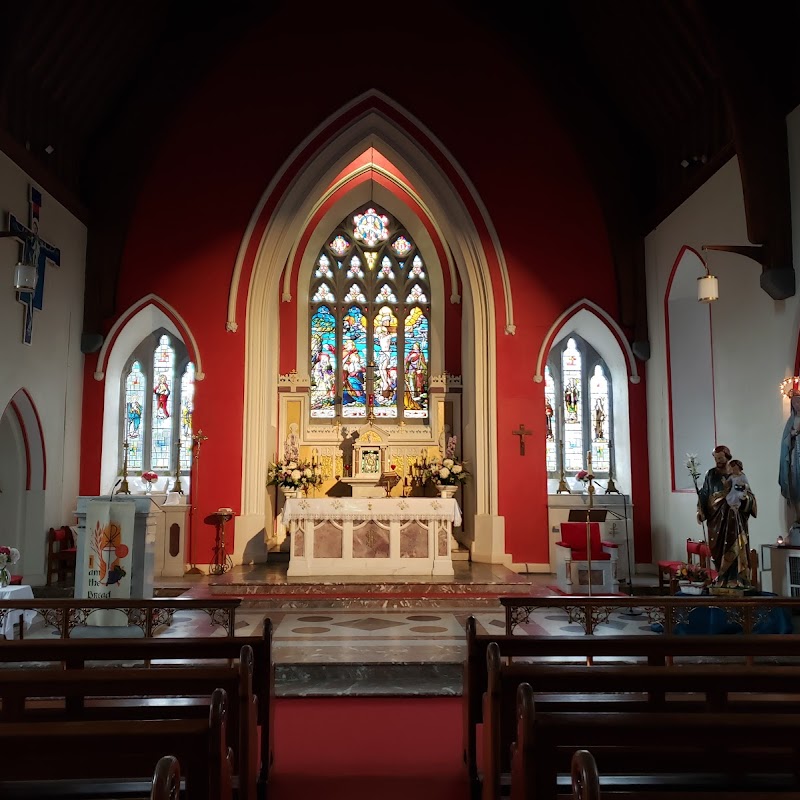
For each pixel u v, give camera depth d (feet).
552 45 48.57
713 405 41.86
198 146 48.75
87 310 47.75
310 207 50.52
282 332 54.85
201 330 48.19
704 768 10.46
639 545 48.16
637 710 14.15
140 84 47.80
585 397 52.54
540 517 48.03
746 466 37.24
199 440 47.37
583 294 49.21
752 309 36.55
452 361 54.90
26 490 42.63
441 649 26.91
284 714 21.56
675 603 21.27
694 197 42.37
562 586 40.68
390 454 53.36
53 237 43.32
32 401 41.24
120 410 51.55
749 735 10.15
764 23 33.40
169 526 45.93
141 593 28.45
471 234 49.11
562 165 49.37
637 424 49.01
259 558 47.19
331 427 53.98
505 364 48.80
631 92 45.50
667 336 46.24
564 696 16.67
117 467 50.42
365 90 48.67
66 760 9.76
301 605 36.37
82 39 40.60
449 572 42.80
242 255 48.29
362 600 36.70
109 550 27.78
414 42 49.14
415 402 55.42
